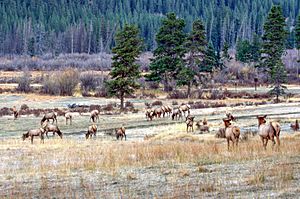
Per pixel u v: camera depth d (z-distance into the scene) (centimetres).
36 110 16200
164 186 4622
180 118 14150
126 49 16950
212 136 9662
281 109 15350
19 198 4375
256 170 5066
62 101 19538
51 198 4338
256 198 3891
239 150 6556
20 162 6838
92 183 4944
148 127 12488
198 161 5934
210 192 4209
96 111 13850
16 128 12788
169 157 6397
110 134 11300
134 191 4475
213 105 17438
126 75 17138
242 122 12325
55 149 8350
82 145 9012
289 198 3822
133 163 6034
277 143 7106
